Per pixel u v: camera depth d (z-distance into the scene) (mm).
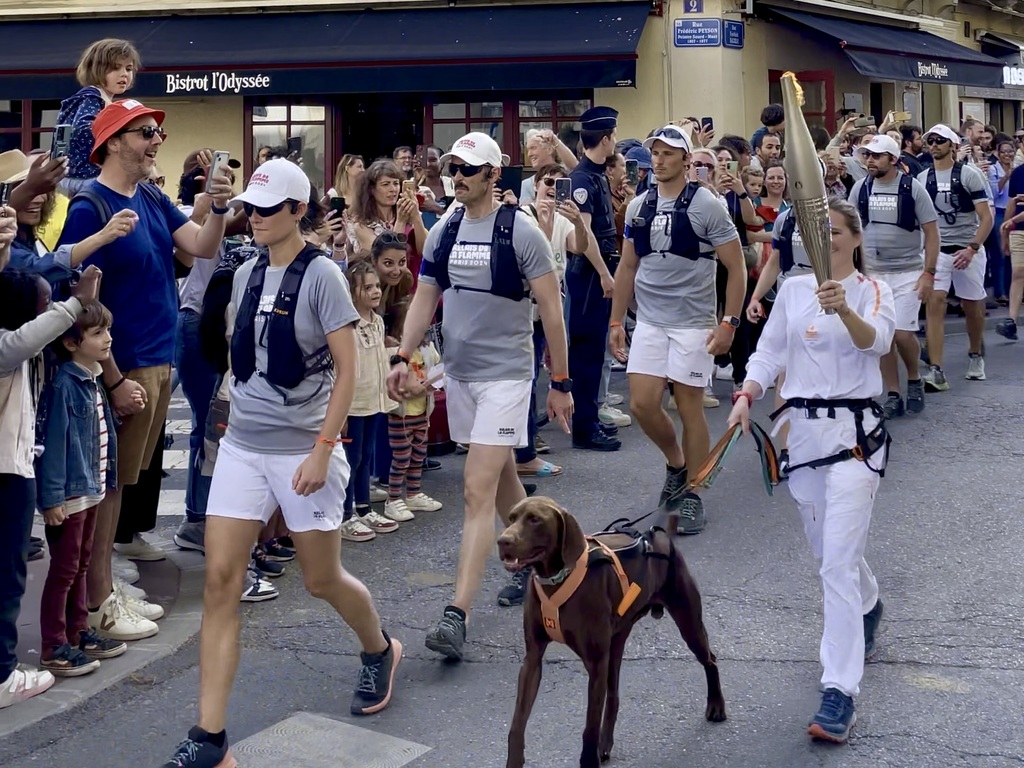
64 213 6098
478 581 5570
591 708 4160
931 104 23266
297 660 5574
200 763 4293
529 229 5664
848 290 4898
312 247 4648
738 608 6043
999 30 25328
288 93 16375
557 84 15789
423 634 5840
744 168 11422
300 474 4508
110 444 5449
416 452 7816
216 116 18000
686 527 7203
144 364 5727
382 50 16328
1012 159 16625
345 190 10391
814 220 4691
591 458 9125
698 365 7156
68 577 5301
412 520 7707
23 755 4680
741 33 17328
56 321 4777
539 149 9438
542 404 10742
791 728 4754
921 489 8047
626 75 15648
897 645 5531
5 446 4805
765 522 7438
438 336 8289
